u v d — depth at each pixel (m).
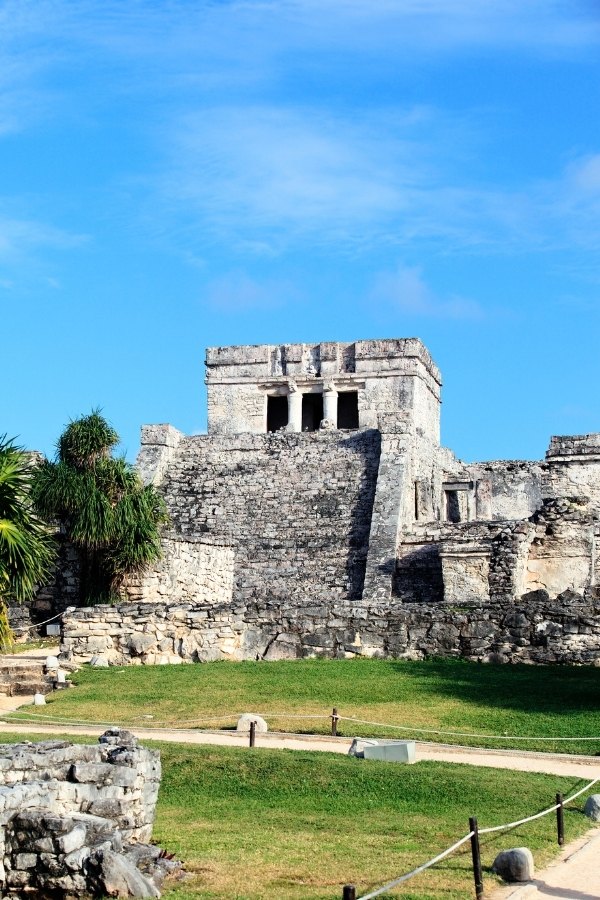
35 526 30.17
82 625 29.61
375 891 11.52
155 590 34.53
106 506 33.97
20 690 26.70
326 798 17.34
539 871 13.82
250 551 40.00
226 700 24.61
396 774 18.22
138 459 44.34
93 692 25.80
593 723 22.36
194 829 15.66
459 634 28.42
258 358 56.56
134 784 14.20
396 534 38.56
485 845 14.77
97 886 12.41
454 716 23.12
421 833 15.44
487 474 50.94
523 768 19.50
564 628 27.97
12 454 25.73
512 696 24.62
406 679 26.11
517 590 34.47
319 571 38.53
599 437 49.94
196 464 44.53
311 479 42.50
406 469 41.59
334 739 21.44
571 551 35.41
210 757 18.98
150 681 26.72
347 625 28.91
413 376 54.31
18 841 12.57
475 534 38.19
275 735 21.78
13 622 35.09
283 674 26.78
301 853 14.45
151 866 13.23
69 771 13.91
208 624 29.30
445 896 12.62
